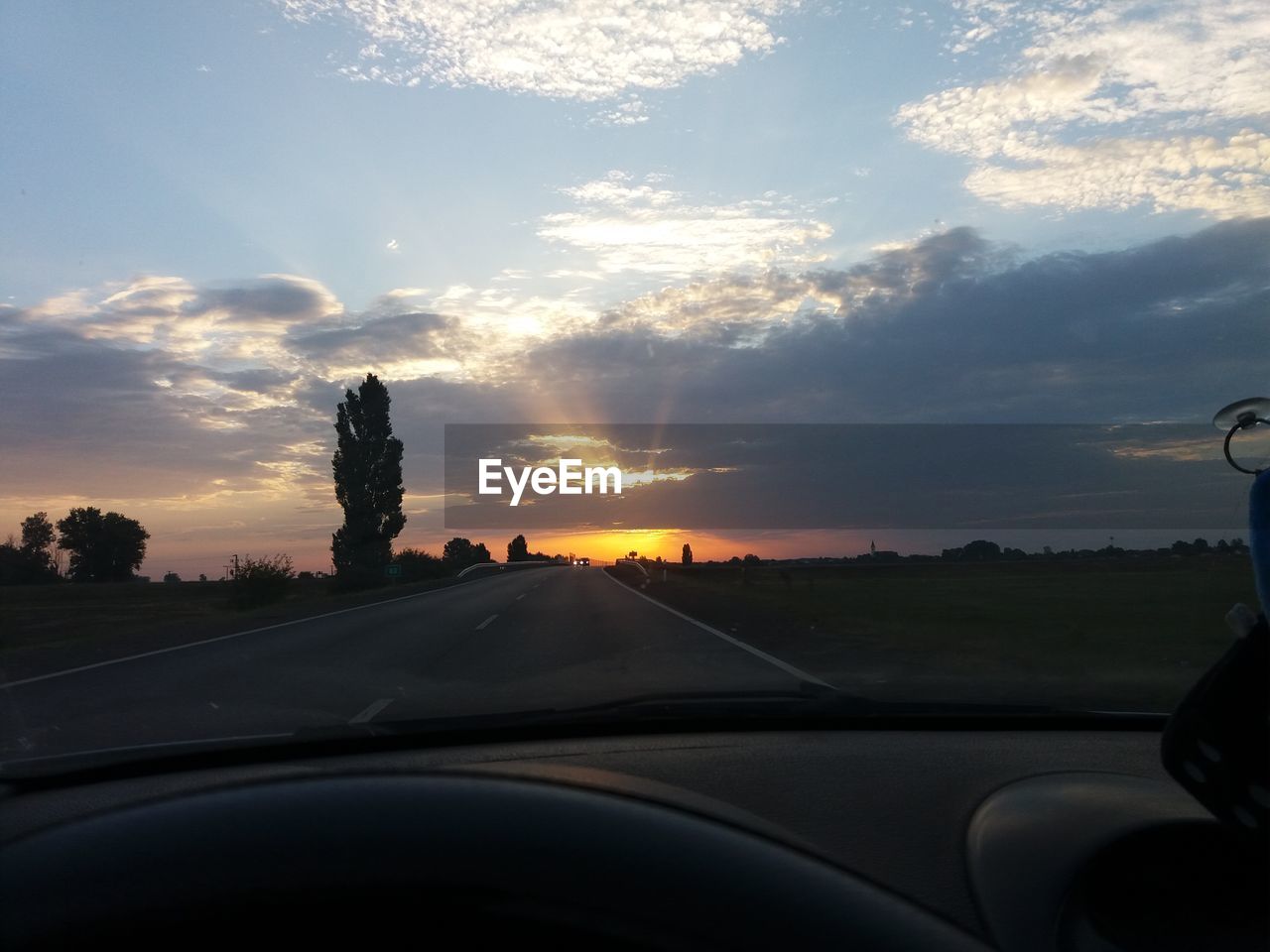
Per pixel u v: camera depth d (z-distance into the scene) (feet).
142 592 185.06
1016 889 9.49
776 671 38.04
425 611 84.17
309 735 18.42
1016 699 24.04
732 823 7.18
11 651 58.90
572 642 52.19
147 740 24.09
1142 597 92.17
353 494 179.73
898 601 91.20
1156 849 9.30
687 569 218.18
